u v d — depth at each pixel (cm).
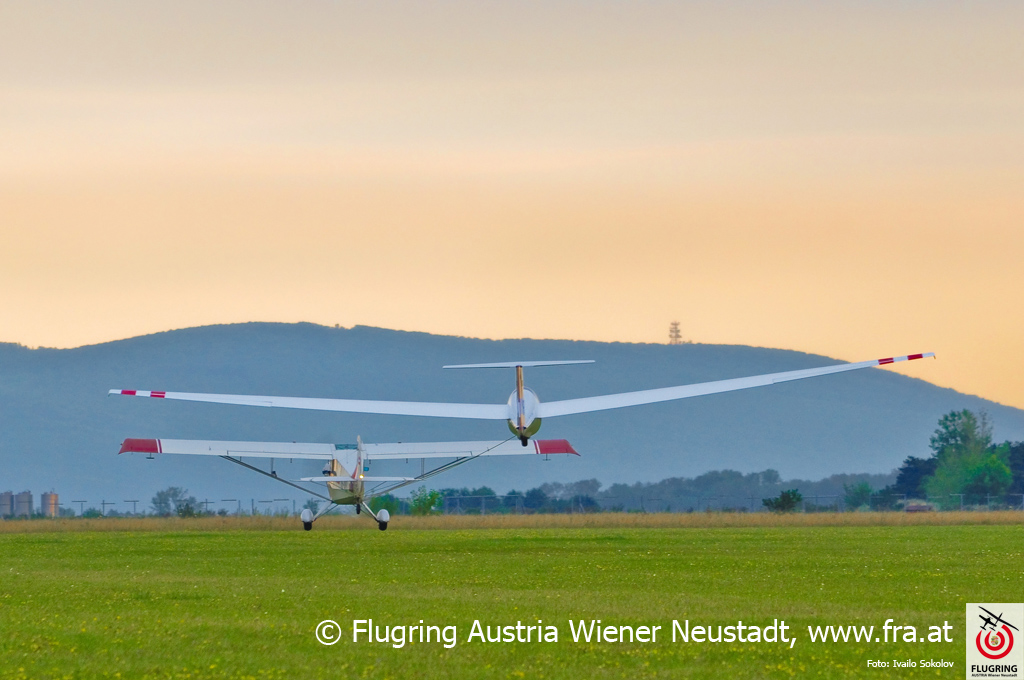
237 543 16825
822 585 9925
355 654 6431
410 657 6397
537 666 6203
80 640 6588
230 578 10594
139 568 12000
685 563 12356
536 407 12250
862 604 8494
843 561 12644
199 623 7225
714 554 13850
